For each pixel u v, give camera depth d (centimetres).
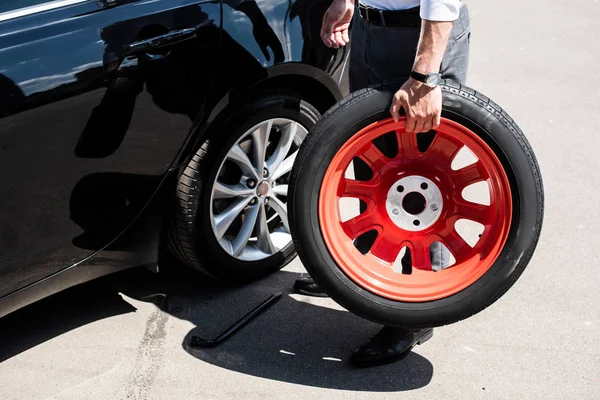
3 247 261
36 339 308
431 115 250
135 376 285
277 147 338
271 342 304
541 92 592
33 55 258
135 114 279
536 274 353
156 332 311
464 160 475
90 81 267
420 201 283
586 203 422
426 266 286
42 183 263
